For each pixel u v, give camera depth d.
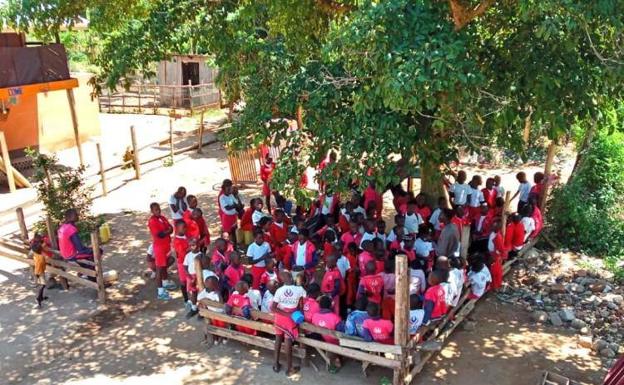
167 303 10.56
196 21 11.48
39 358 8.91
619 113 9.39
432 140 8.81
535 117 7.70
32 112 20.50
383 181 8.04
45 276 11.19
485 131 8.53
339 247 9.52
